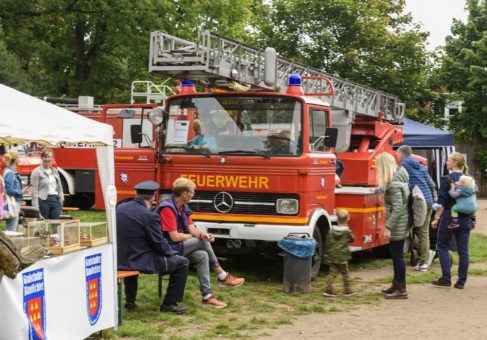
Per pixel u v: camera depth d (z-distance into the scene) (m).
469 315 9.16
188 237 9.12
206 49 11.49
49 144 7.30
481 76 35.44
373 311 9.35
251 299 9.81
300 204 10.75
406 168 12.43
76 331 7.00
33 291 6.31
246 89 12.33
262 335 7.90
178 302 8.82
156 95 20.42
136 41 31.44
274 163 10.79
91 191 20.55
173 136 11.38
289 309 9.36
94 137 7.29
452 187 11.03
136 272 8.34
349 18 30.84
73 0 31.69
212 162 11.06
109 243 7.71
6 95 6.95
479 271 12.62
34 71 42.53
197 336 7.62
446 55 37.19
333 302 9.91
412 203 10.22
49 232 6.96
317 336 7.94
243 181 10.93
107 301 7.65
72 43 33.47
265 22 32.38
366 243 12.45
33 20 32.88
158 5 31.56
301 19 31.27
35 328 6.32
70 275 6.92
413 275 12.23
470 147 37.53
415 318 8.95
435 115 34.78
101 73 34.12
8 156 13.07
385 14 33.09
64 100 21.80
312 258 11.30
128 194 11.60
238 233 10.88
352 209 12.27
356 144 14.24
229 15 35.16
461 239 11.07
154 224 8.49
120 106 14.90
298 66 13.77
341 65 30.81
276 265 12.66
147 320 8.35
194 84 12.47
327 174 11.51
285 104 10.98
